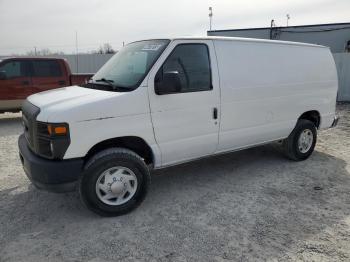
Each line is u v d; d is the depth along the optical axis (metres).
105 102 3.64
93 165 3.66
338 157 6.25
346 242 3.38
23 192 4.62
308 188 4.76
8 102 9.70
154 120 3.98
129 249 3.27
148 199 4.39
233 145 4.89
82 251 3.24
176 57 4.13
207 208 4.12
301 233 3.55
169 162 4.29
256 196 4.48
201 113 4.37
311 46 5.84
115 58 4.82
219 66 4.51
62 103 3.63
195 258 3.12
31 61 9.88
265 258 3.12
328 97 6.17
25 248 3.29
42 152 3.58
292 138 5.74
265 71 5.05
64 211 4.05
